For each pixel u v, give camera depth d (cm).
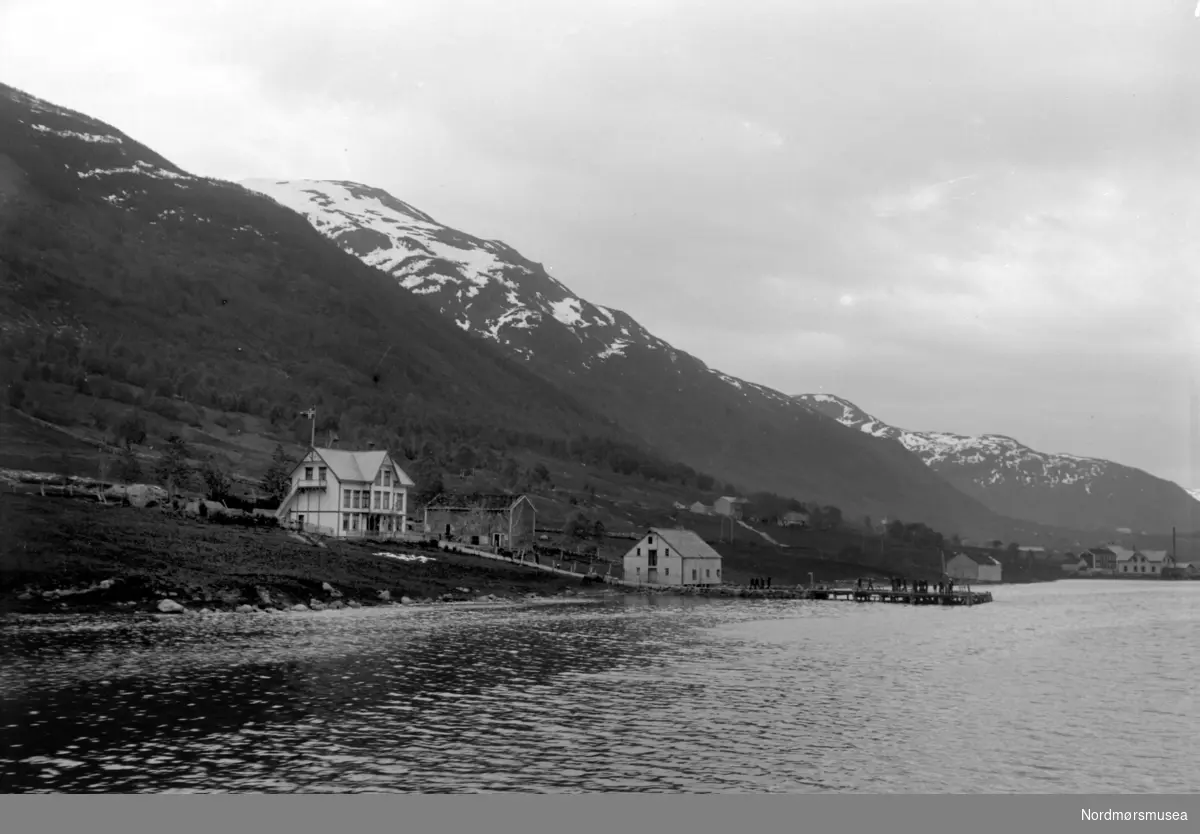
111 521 11244
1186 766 4784
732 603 15362
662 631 9925
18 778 4244
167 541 11069
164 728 4994
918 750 5006
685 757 4784
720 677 6988
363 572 12531
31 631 7700
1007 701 6278
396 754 4706
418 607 11350
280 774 4378
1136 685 6956
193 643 7462
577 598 14638
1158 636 10731
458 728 5197
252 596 10056
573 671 7038
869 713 5828
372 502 16312
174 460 16900
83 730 4922
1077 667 7900
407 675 6575
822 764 4741
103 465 17575
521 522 19288
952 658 8369
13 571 9062
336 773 4412
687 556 18162
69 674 6181
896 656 8406
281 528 13812
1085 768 4750
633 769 4588
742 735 5225
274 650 7300
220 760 4538
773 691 6469
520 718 5462
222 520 13250
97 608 8831
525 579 15275
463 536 18650
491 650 7925
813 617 12738
